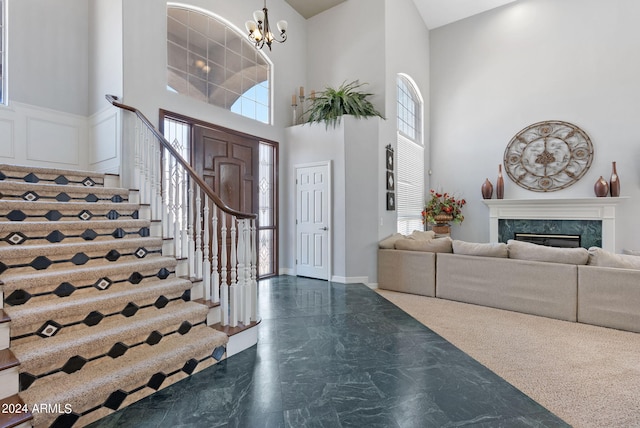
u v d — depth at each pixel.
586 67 5.49
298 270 5.24
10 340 1.67
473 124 6.54
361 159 4.79
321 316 3.30
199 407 1.75
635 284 2.84
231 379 2.05
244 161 4.68
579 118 5.55
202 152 4.09
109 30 3.47
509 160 6.14
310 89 5.85
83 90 3.83
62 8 3.69
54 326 1.82
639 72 5.12
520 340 2.69
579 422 1.63
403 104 6.03
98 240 2.67
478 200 6.50
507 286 3.51
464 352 2.46
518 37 6.08
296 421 1.64
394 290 4.43
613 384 2.00
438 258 4.03
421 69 6.58
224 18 4.45
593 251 3.16
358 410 1.73
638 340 2.68
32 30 3.48
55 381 1.63
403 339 2.71
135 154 3.26
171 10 3.89
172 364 1.97
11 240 2.23
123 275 2.35
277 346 2.56
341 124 4.77
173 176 3.20
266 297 4.00
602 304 2.98
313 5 5.53
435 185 6.95
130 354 1.96
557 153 5.70
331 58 5.60
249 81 4.91
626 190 5.19
